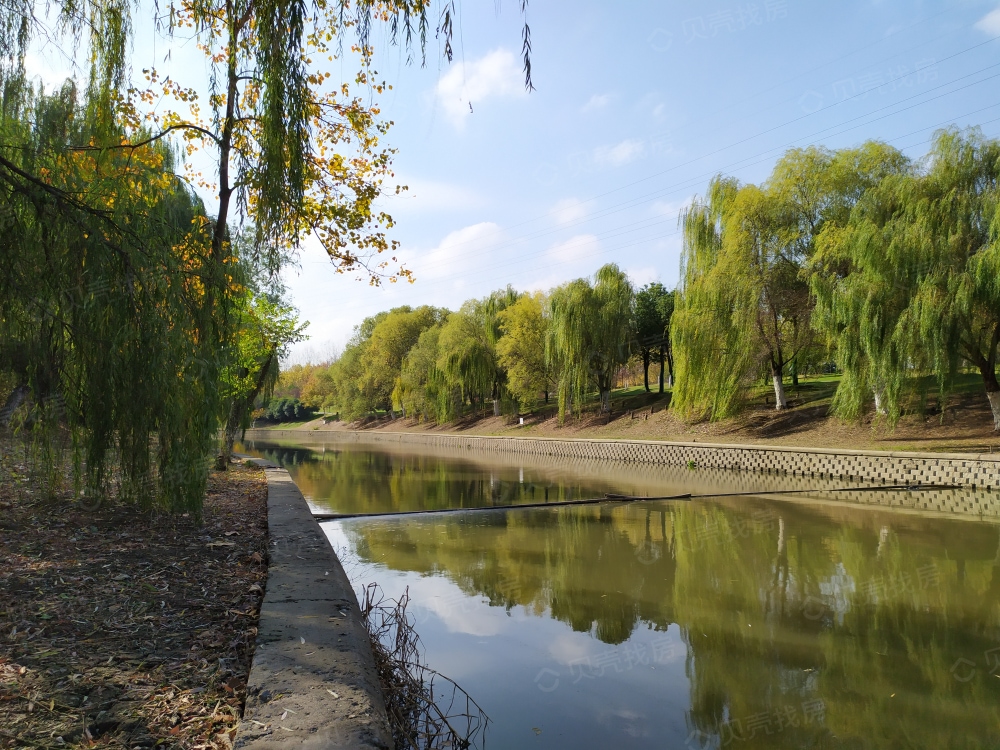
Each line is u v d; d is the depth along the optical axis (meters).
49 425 5.63
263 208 4.77
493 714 4.24
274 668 3.14
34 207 4.84
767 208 21.00
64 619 3.69
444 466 24.59
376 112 7.88
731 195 22.89
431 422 49.22
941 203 15.37
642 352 35.50
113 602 4.09
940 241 15.09
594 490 16.69
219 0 4.94
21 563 4.71
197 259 6.12
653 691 4.68
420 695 3.86
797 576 8.09
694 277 23.38
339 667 3.21
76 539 5.63
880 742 4.00
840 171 20.27
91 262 4.99
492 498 15.26
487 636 5.79
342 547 9.54
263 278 6.67
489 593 7.21
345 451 35.06
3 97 4.71
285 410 75.44
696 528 11.15
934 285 15.11
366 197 8.30
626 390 42.03
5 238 4.69
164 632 3.69
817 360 23.33
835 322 17.64
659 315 33.69
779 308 21.56
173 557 5.43
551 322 31.23
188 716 2.70
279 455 31.39
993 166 15.41
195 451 6.18
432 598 6.97
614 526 11.27
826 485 16.91
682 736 4.00
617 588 7.48
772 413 24.36
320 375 65.94
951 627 6.15
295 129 4.66
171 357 5.59
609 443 26.73
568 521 11.77
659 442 24.06
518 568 8.37
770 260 21.33
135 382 5.45
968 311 14.81
